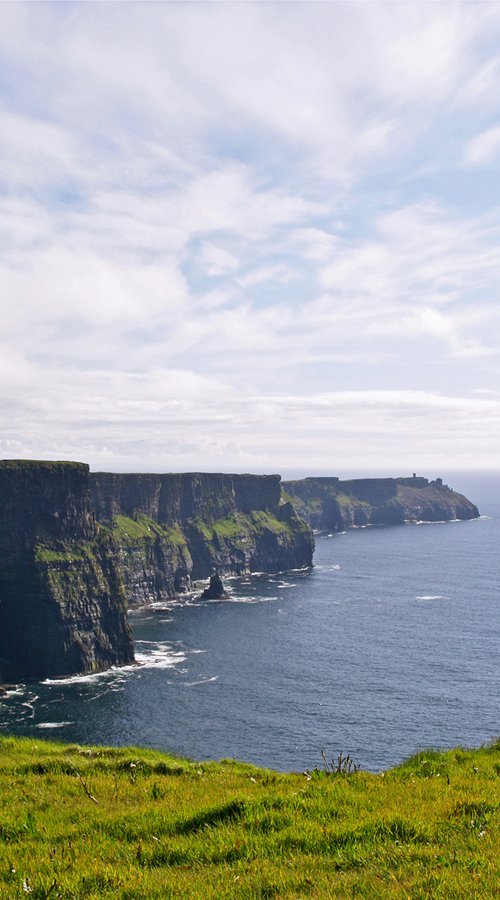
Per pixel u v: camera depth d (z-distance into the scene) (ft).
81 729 343.67
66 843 51.80
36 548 554.87
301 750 302.04
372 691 393.50
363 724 335.67
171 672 459.32
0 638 521.24
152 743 318.65
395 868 43.32
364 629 565.53
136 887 41.42
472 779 72.28
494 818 53.36
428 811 55.62
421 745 304.50
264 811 56.34
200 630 588.91
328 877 42.09
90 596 540.52
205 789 71.36
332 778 74.74
